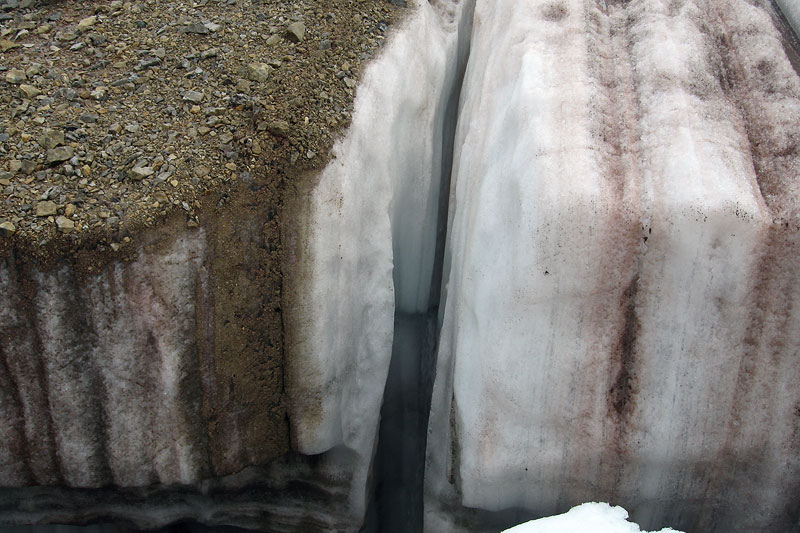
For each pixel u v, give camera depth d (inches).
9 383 112.1
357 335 128.5
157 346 113.9
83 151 117.6
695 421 108.3
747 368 106.5
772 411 107.3
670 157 107.5
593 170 105.7
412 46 143.6
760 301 104.3
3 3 144.0
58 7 145.5
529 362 107.7
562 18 128.8
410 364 146.8
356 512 134.0
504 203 110.9
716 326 105.1
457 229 130.3
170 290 112.7
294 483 132.7
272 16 143.7
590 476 112.4
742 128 114.6
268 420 124.7
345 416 129.3
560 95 115.1
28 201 111.0
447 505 123.6
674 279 103.7
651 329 105.9
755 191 105.7
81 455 118.0
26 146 117.3
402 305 149.8
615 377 107.8
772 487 110.3
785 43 127.3
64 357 112.0
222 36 139.2
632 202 103.2
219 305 116.4
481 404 112.1
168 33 139.9
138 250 109.7
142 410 117.2
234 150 119.6
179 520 130.9
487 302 110.7
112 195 112.7
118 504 127.3
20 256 107.0
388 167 131.3
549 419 110.0
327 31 140.6
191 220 112.7
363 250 127.9
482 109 130.9
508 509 119.0
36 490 122.9
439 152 150.9
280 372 123.0
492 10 146.9
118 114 124.2
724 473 111.5
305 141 120.6
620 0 134.1
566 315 105.7
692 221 101.3
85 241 108.0
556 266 103.5
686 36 123.6
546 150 107.7
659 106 114.2
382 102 132.6
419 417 144.3
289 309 120.2
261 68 130.6
